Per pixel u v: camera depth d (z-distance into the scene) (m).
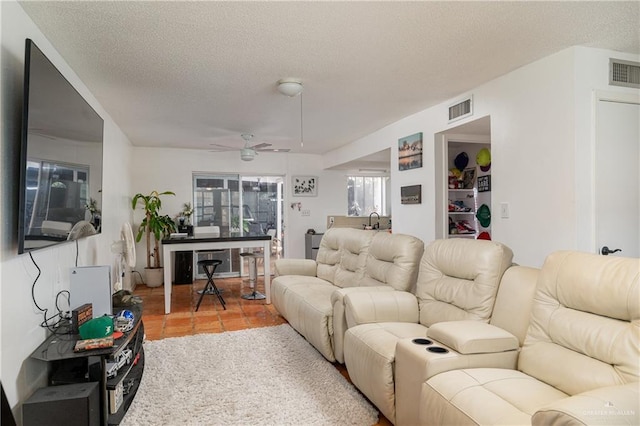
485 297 2.22
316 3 2.08
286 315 3.93
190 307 4.89
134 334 2.38
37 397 1.78
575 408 1.12
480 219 4.57
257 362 3.02
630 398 1.17
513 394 1.53
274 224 7.90
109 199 4.33
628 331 1.46
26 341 1.96
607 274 1.60
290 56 2.81
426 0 2.07
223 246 4.90
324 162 7.86
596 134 2.81
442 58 2.91
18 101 1.98
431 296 2.64
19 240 1.71
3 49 1.83
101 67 2.97
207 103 4.00
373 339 2.28
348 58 2.87
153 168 6.76
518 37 2.58
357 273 3.58
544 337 1.77
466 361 1.81
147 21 2.25
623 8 2.20
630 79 2.91
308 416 2.20
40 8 2.08
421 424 1.71
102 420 1.97
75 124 2.49
